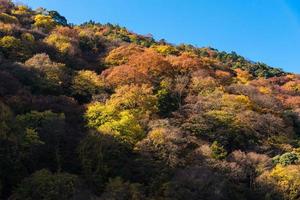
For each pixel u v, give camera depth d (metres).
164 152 61.25
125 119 66.31
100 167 58.28
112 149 60.31
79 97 80.81
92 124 68.19
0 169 53.44
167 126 68.94
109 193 52.69
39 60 84.31
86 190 53.62
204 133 71.75
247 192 59.28
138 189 54.12
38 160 58.66
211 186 55.72
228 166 61.47
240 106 82.69
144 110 74.44
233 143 71.31
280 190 58.19
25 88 75.19
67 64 92.62
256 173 62.56
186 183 55.66
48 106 71.06
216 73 102.69
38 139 59.78
